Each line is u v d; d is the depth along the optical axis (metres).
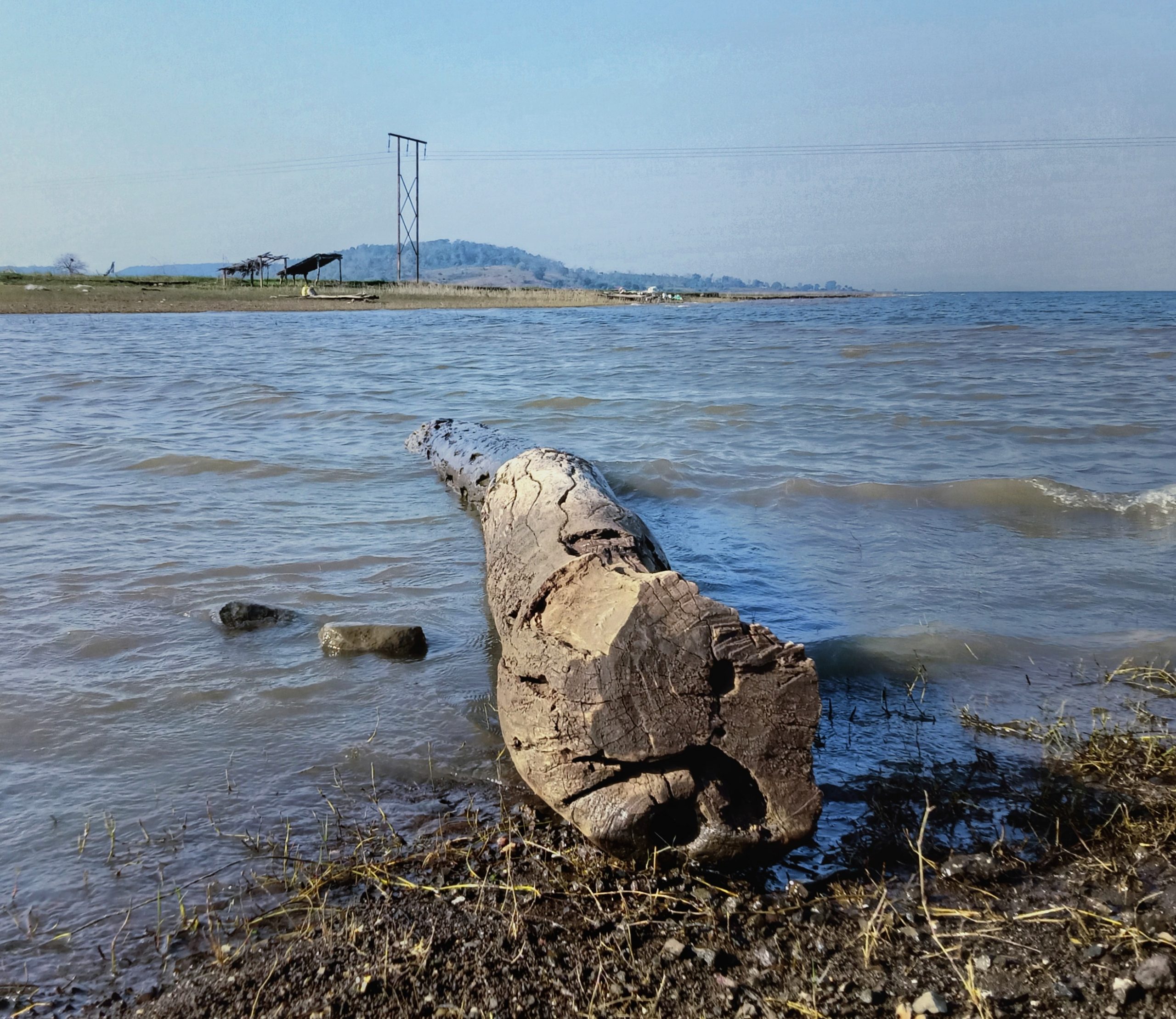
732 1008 2.38
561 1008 2.38
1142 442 9.32
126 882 2.87
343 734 3.79
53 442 9.71
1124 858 2.93
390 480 8.20
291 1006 2.38
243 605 4.86
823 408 11.73
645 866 2.89
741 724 2.85
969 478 7.88
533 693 3.07
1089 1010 2.35
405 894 2.80
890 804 3.29
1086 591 5.36
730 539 6.45
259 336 26.78
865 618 4.99
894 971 2.50
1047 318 38.00
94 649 4.54
